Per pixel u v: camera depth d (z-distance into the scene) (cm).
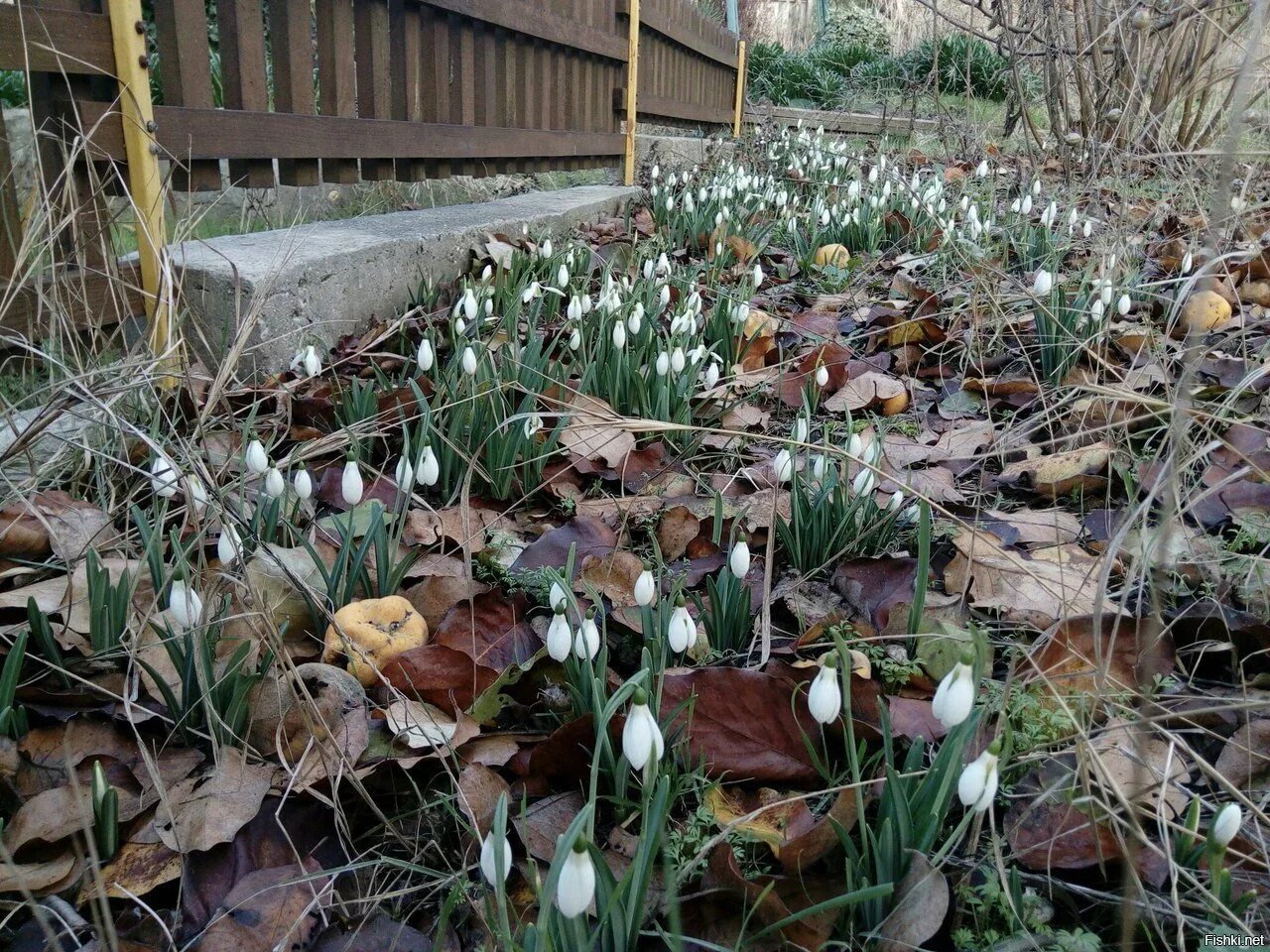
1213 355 89
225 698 50
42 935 40
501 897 33
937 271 135
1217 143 200
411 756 49
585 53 219
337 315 111
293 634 58
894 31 618
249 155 111
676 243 177
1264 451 71
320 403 87
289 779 47
